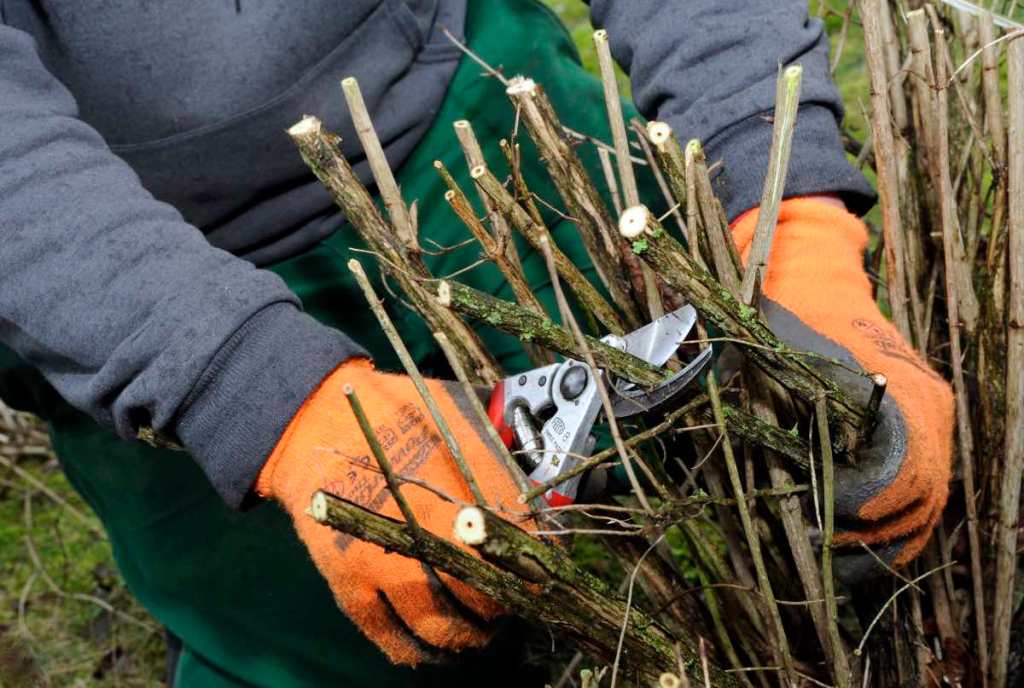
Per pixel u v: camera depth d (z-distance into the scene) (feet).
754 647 4.78
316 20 4.82
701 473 4.86
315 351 3.77
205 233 5.17
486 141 5.37
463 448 3.70
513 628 5.53
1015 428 4.26
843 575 4.30
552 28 5.75
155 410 3.81
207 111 4.78
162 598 5.43
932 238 4.89
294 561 5.20
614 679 3.67
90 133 4.25
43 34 4.70
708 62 4.60
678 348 4.16
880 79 4.34
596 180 5.49
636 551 4.62
